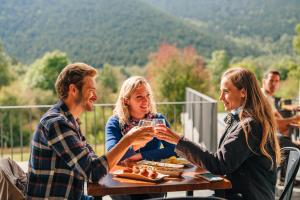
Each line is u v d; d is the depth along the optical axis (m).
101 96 17.70
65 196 2.16
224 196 2.44
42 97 17.92
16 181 2.30
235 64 19.17
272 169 2.53
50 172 2.16
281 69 18.20
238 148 2.43
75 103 2.26
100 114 14.60
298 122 4.79
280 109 5.56
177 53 17.58
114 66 19.78
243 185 2.49
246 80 2.54
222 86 2.61
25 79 18.28
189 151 2.47
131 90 3.23
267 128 2.46
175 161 2.79
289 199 2.42
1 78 18.06
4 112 15.36
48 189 2.16
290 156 2.58
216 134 6.27
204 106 7.20
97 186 2.30
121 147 2.28
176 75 17.23
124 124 3.23
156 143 3.21
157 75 17.44
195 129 8.59
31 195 2.18
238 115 2.56
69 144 2.14
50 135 2.14
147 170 2.52
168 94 17.23
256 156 2.49
